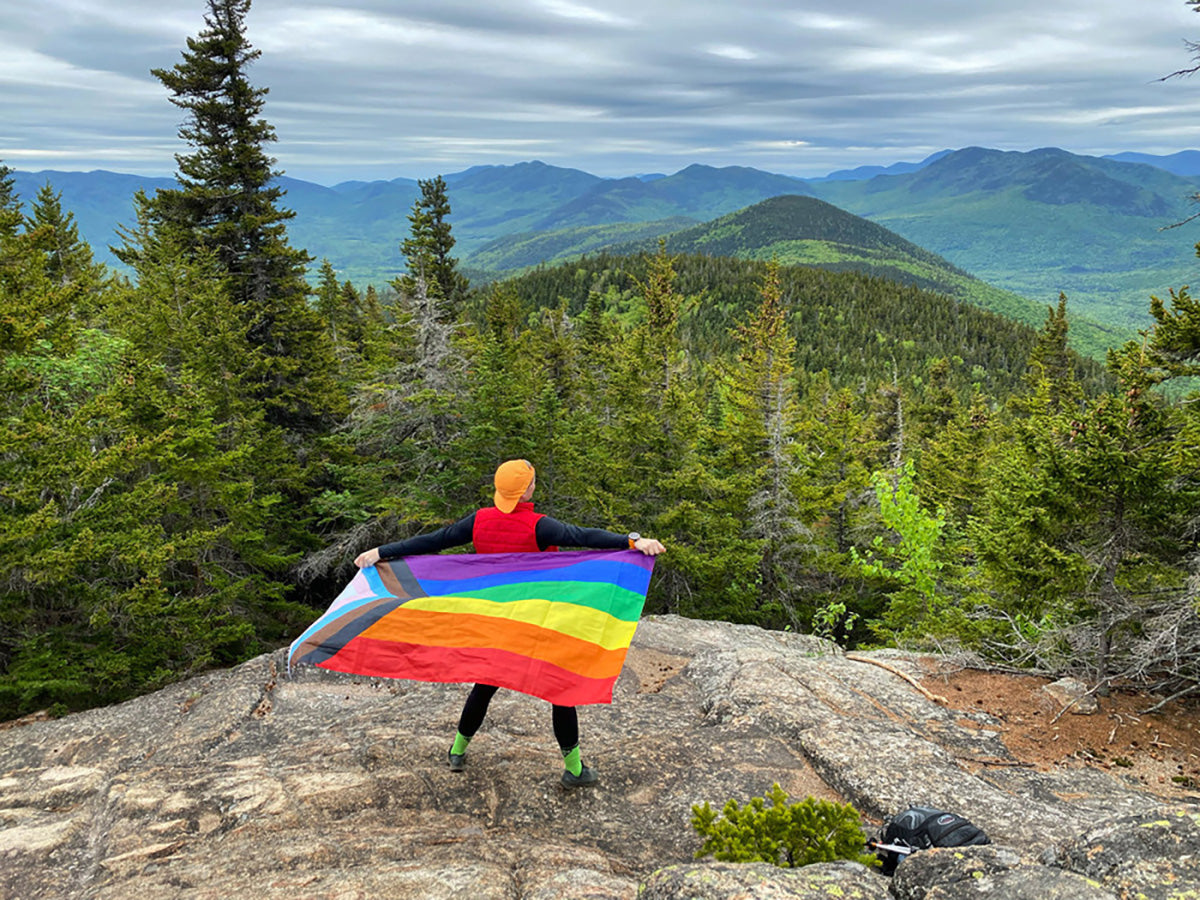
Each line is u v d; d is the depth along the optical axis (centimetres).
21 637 1373
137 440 1388
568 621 430
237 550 1816
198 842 428
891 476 1366
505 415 2014
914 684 752
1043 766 602
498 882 356
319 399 2569
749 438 2762
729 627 1149
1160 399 790
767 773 542
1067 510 783
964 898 304
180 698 759
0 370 1206
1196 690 722
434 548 465
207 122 2753
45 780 559
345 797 474
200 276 2462
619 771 527
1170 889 290
